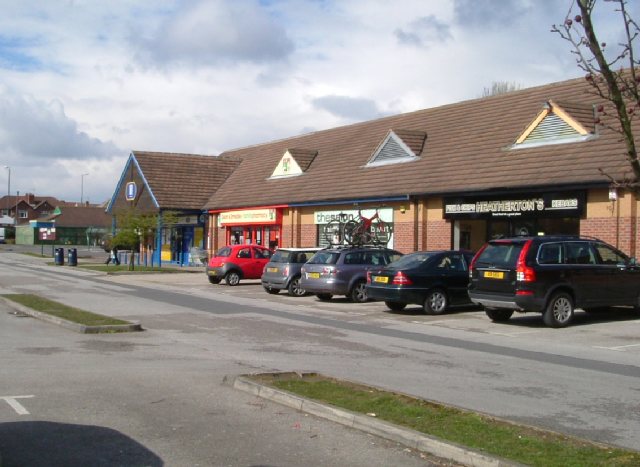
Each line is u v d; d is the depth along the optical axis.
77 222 98.44
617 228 18.70
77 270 37.75
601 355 11.53
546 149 22.19
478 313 17.70
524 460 5.62
